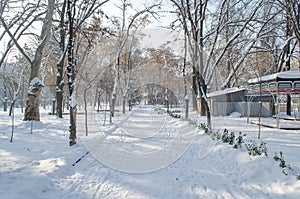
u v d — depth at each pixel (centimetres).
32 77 1398
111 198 402
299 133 1130
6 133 1076
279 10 1895
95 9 1133
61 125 1452
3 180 440
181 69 2419
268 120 1880
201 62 1255
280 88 1411
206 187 452
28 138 960
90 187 451
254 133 1128
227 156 638
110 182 479
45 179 457
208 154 709
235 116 2306
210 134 960
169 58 2409
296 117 2058
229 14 1892
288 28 2142
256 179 473
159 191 434
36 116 1390
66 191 427
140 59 2356
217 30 1691
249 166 523
